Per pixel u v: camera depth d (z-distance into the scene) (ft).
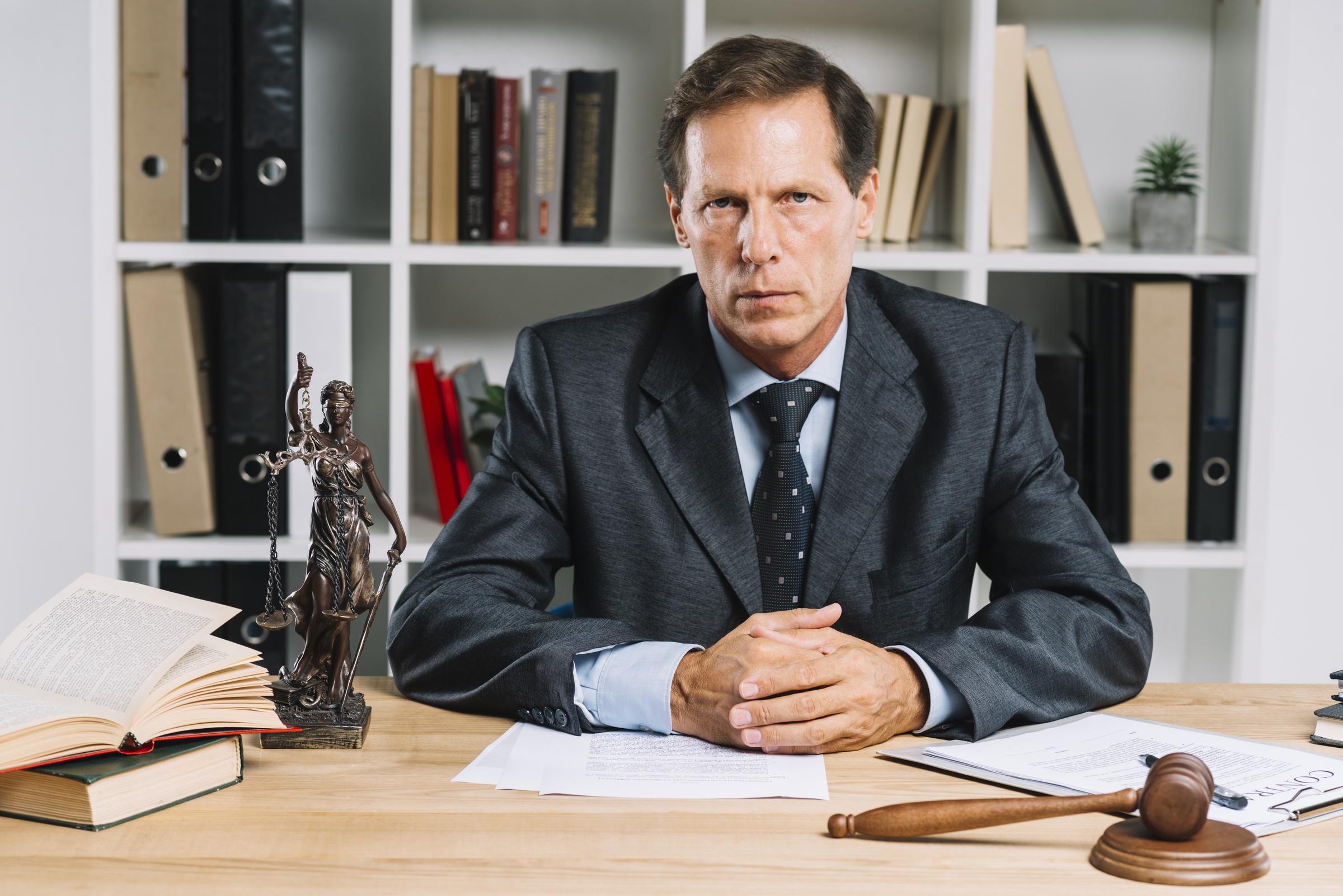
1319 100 7.88
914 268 6.77
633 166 7.82
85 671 3.19
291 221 6.65
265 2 6.51
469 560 4.49
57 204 7.72
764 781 3.25
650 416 4.81
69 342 7.83
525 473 4.79
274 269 6.73
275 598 3.52
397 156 6.63
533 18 7.68
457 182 6.88
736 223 4.28
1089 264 6.79
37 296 7.79
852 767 3.39
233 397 6.63
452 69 7.67
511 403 4.95
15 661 3.28
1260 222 6.79
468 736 3.65
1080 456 6.99
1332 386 8.11
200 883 2.64
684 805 3.08
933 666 3.68
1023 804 2.82
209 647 3.30
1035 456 4.85
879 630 4.66
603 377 4.88
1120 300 6.88
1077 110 7.84
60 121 7.66
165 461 6.66
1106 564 4.48
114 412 6.57
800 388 4.74
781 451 4.72
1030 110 7.32
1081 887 2.64
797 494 4.70
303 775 3.29
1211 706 3.99
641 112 7.77
